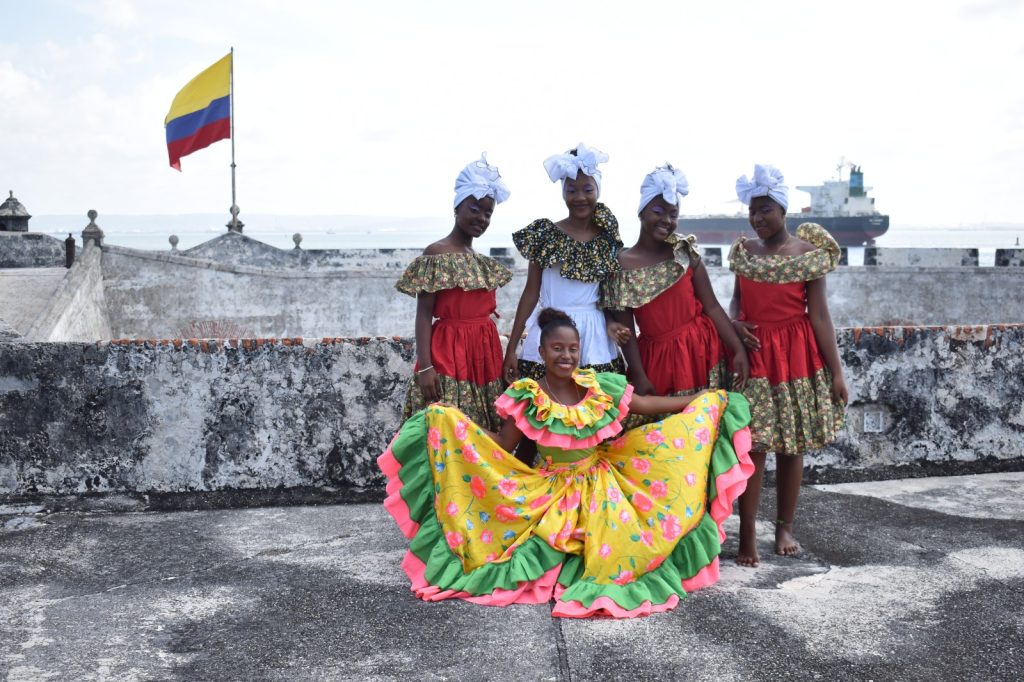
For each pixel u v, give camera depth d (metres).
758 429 4.68
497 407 4.52
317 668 3.59
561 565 4.37
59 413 5.85
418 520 4.64
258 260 22.61
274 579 4.58
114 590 4.46
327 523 5.55
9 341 6.00
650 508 4.39
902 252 21.25
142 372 5.88
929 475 6.50
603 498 4.42
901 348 6.37
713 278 19.64
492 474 4.45
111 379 5.86
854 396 6.33
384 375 6.00
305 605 4.24
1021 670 3.50
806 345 4.70
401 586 4.47
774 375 4.72
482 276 4.84
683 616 4.04
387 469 4.68
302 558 4.90
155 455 5.92
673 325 4.80
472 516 4.47
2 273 17.58
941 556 4.79
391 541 5.18
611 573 4.25
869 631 3.86
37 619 4.10
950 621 3.95
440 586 4.34
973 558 4.76
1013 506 5.72
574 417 4.44
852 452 6.39
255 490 6.01
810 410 4.71
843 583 4.43
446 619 4.06
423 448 4.63
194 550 5.05
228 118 22.30
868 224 99.56
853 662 3.57
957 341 6.44
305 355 5.96
